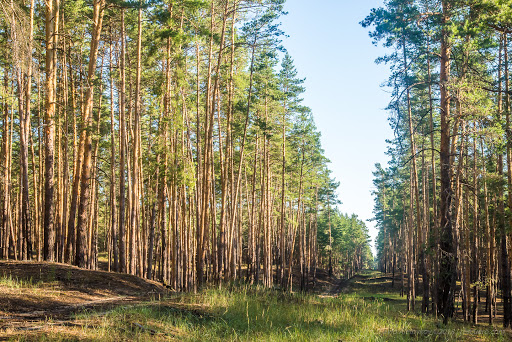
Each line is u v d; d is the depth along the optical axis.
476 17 14.84
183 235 26.05
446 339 11.70
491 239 23.45
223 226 23.45
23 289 11.84
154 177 29.83
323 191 65.44
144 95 26.53
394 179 48.94
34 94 25.45
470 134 16.55
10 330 7.44
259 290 18.31
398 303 35.97
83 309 10.50
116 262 24.36
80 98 26.39
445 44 17.14
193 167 24.33
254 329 10.45
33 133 30.44
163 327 9.16
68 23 24.83
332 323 12.75
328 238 74.56
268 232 38.47
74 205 20.08
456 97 16.23
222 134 36.12
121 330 8.32
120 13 23.88
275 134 37.22
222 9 23.73
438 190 35.34
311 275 63.94
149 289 17.16
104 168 37.94
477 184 23.03
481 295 37.81
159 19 20.58
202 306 12.29
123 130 22.02
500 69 20.11
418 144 32.12
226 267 24.95
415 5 17.14
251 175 42.28
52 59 19.09
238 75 26.44
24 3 18.84
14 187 36.03
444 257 16.58
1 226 30.66
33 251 35.91
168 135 26.89
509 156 18.64
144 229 28.55
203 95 29.77
